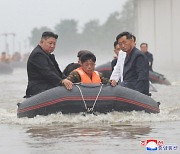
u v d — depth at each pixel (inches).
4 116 888.3
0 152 561.3
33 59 893.2
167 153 540.1
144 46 1823.3
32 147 583.8
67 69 986.7
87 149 565.0
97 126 745.0
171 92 1412.4
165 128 718.5
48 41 899.4
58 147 578.9
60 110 821.9
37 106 831.7
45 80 899.4
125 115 832.9
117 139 626.8
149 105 855.1
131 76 949.8
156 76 1803.6
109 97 825.5
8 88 1812.3
